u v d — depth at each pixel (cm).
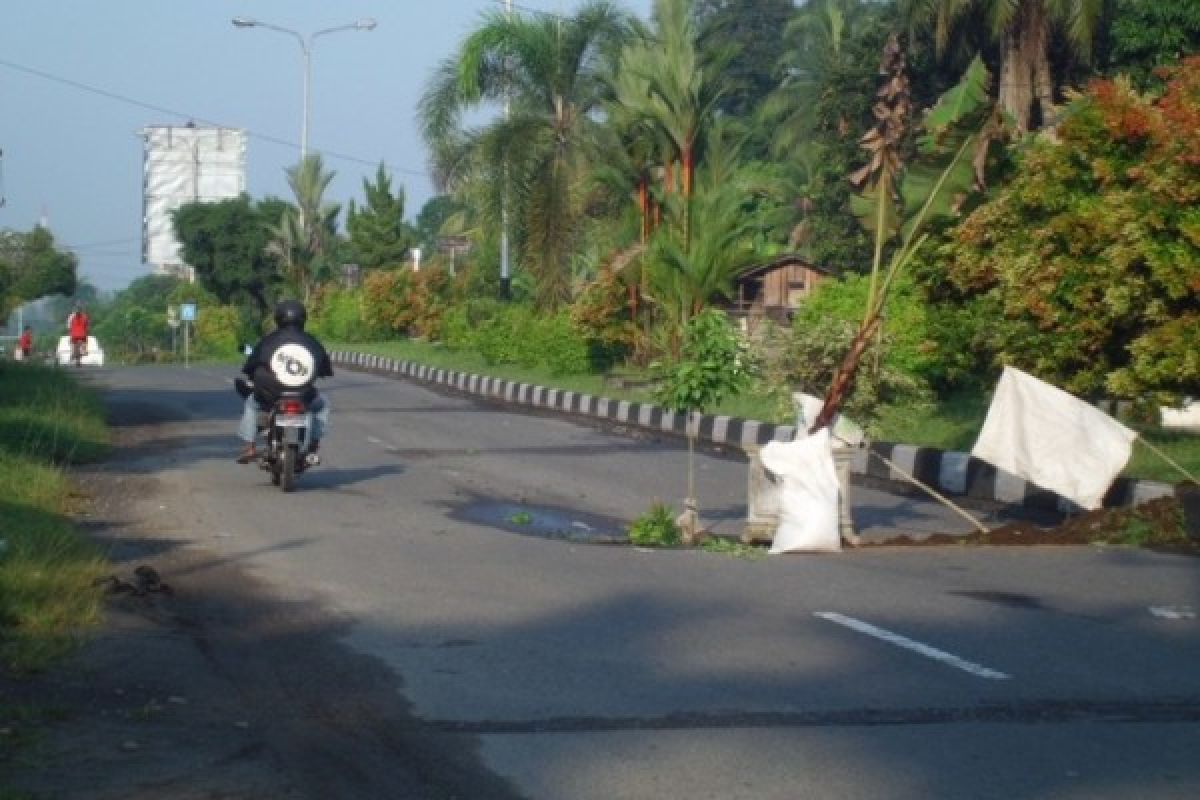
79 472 1695
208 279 7556
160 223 7950
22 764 601
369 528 1287
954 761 616
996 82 3406
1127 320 1480
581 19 3441
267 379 1553
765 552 1175
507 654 800
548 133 3434
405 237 6700
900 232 1377
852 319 1697
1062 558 1136
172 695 713
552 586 1002
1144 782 591
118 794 571
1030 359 1562
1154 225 1389
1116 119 1480
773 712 689
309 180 6519
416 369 4200
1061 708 699
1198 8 2667
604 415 2772
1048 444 1273
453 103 3569
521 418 2727
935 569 1083
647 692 723
